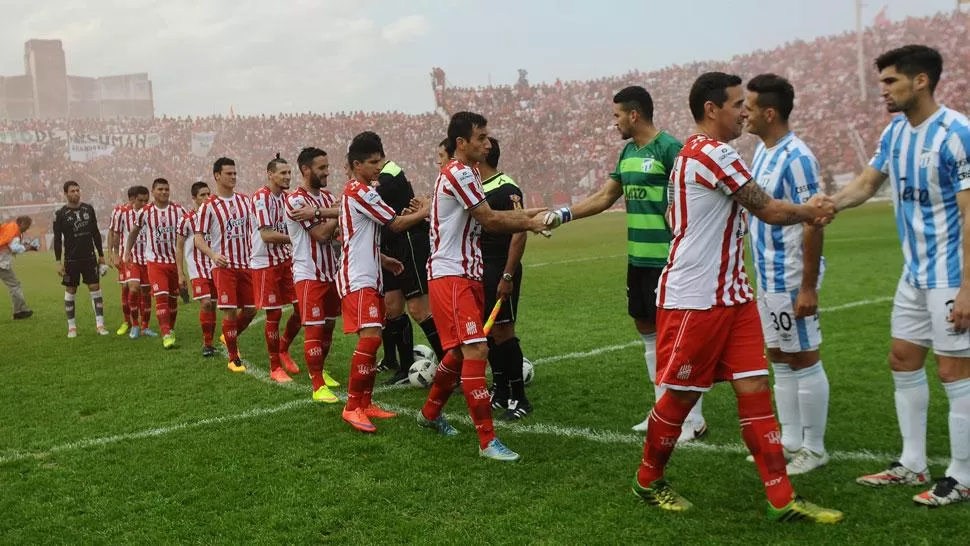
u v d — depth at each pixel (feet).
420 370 19.03
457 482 12.30
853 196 12.03
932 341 11.03
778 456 10.36
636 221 14.11
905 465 11.50
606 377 19.21
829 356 20.20
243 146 130.31
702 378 10.55
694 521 10.44
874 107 109.60
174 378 21.39
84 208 30.40
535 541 9.98
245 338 28.04
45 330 32.12
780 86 12.26
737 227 10.52
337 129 131.34
